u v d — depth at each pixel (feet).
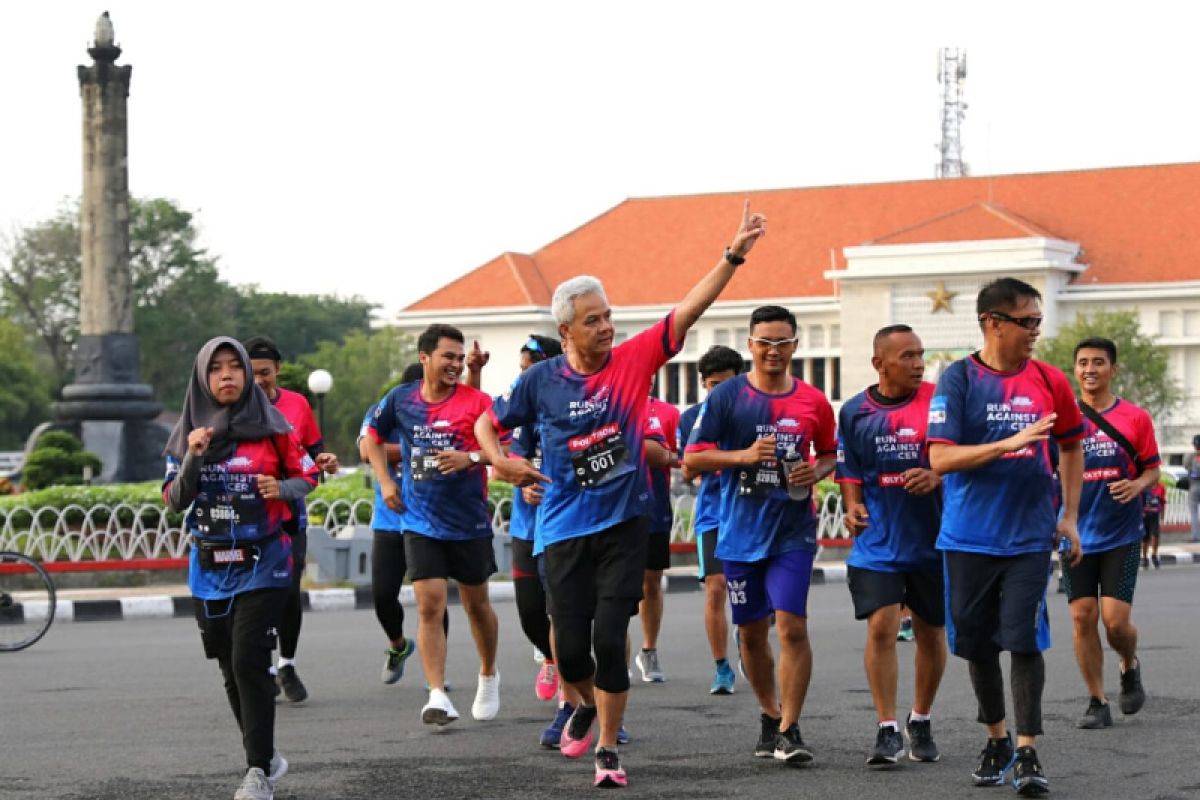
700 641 55.42
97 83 135.74
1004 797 27.86
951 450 28.37
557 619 30.19
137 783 29.63
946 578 29.07
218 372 27.81
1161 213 296.71
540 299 316.81
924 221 308.19
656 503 43.21
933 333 288.10
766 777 29.89
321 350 363.15
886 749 30.71
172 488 27.55
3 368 327.88
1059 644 52.60
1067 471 29.81
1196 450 130.41
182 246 362.33
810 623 61.21
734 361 42.70
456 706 39.70
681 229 322.34
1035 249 281.13
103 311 136.98
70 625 64.08
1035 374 28.99
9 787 29.27
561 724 33.14
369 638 56.90
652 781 29.50
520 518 38.19
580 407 29.27
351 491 88.69
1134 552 36.06
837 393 303.68
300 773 30.50
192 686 43.57
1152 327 286.66
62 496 79.92
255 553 27.76
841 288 294.25
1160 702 39.06
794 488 31.30
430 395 36.81
